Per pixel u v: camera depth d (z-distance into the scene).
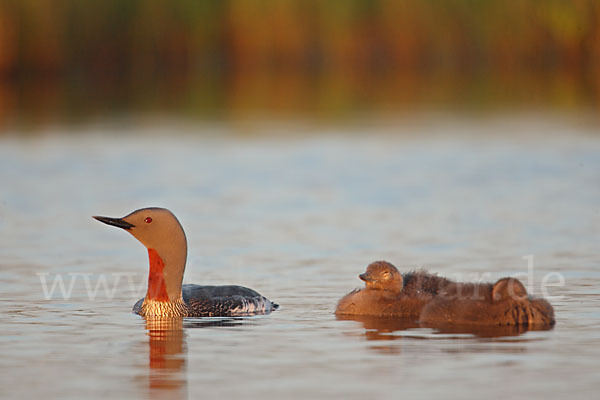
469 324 12.90
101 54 57.53
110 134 36.50
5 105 45.91
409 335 12.38
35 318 13.51
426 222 21.12
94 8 56.50
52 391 10.23
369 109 45.03
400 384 10.28
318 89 54.47
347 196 24.52
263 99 49.91
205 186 26.05
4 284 15.77
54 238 19.77
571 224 20.59
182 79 60.19
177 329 12.88
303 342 12.08
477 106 45.62
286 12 60.41
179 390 10.19
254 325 13.09
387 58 61.16
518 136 34.75
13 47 54.03
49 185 26.14
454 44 60.81
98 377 10.69
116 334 12.61
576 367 10.80
